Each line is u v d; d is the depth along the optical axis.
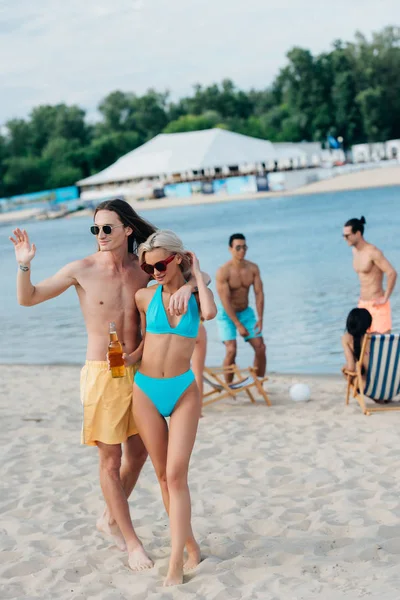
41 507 5.47
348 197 53.34
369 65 102.44
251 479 5.80
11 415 8.67
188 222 47.03
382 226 30.72
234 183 69.12
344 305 14.81
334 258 22.61
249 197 66.94
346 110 104.00
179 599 3.77
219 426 7.66
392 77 102.25
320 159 83.38
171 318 4.07
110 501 4.31
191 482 5.85
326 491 5.34
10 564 4.42
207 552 4.36
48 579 4.19
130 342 4.32
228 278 9.00
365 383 7.83
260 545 4.41
